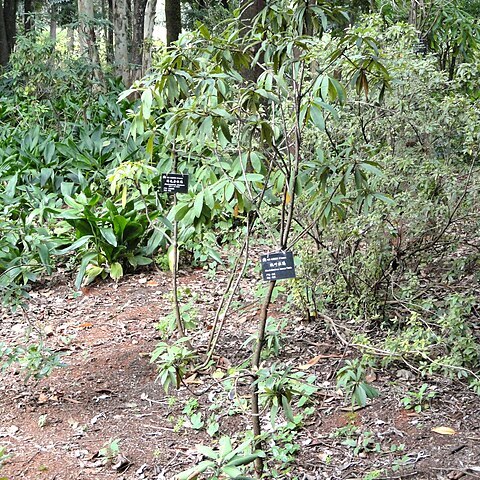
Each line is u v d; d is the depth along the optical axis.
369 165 3.22
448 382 4.11
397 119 4.48
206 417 3.90
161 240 6.52
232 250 6.48
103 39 17.23
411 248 4.58
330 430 3.71
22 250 6.25
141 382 4.36
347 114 4.47
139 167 3.95
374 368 4.26
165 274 6.39
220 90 3.05
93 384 4.36
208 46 3.46
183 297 5.76
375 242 4.54
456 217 4.52
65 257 6.59
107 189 7.92
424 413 3.82
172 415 3.96
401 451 3.49
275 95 3.01
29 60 10.49
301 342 4.68
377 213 4.24
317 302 4.80
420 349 3.80
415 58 4.67
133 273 6.48
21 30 12.84
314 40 3.59
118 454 3.55
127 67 14.52
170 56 3.14
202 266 6.54
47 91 10.70
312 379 3.88
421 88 4.41
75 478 3.36
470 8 8.75
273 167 3.52
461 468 3.31
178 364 3.53
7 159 8.14
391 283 4.62
